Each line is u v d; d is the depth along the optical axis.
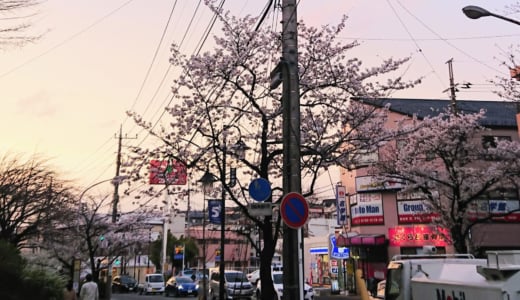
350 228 29.75
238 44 14.13
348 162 14.45
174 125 14.54
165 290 37.06
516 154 19.55
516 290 5.66
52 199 20.97
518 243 24.34
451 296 6.88
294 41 9.60
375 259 27.45
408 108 28.53
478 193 19.77
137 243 36.94
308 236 41.94
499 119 25.97
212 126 13.81
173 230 70.31
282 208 8.30
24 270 14.62
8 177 19.56
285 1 9.81
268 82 14.34
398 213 26.91
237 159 13.93
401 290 8.73
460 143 20.94
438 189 21.14
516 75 18.83
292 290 8.23
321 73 14.62
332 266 32.09
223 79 14.25
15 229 21.22
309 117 14.64
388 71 14.73
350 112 14.48
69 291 14.54
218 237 63.16
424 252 10.60
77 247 30.14
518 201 24.80
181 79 14.38
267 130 14.05
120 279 48.78
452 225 20.03
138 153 14.77
